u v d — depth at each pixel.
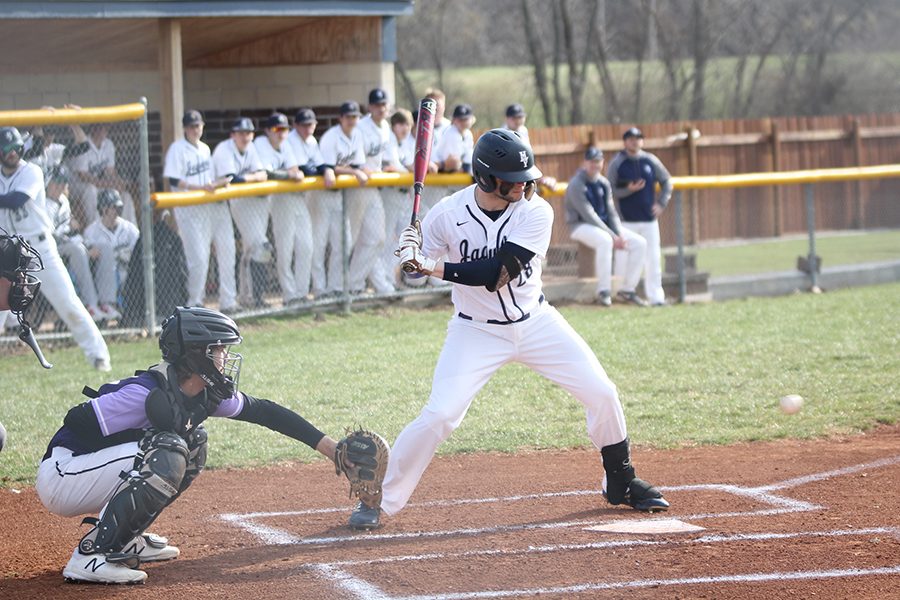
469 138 37.84
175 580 13.48
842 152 65.50
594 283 40.47
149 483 13.07
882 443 20.77
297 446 21.34
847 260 54.09
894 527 15.02
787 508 16.27
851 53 93.75
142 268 32.50
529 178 14.15
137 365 28.23
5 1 33.53
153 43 41.09
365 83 42.97
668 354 29.44
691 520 15.73
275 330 33.31
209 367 13.24
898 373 26.56
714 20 90.12
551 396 25.14
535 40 81.69
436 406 14.89
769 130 62.38
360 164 35.97
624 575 13.21
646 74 89.12
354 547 14.82
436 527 15.80
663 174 40.22
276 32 43.75
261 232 34.62
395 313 36.53
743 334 32.31
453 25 96.19
